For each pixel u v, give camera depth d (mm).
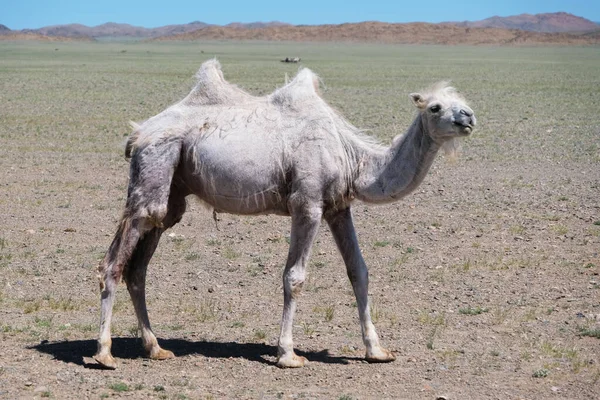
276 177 7445
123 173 18500
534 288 10000
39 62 82188
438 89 7289
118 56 106938
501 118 31828
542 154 22094
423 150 7281
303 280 7406
